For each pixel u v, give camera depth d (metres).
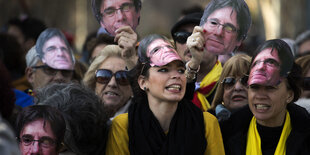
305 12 23.33
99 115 4.92
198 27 5.10
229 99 6.10
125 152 4.92
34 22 10.19
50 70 6.99
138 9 5.47
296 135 5.06
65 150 4.87
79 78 7.64
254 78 4.98
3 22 27.11
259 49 5.10
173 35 6.83
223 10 5.17
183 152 4.75
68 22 35.81
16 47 8.40
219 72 6.67
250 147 5.15
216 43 5.17
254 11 20.58
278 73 4.96
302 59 6.89
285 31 22.19
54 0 34.03
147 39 5.04
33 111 4.52
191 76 5.18
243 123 5.33
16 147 3.10
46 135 4.43
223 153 4.99
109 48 6.88
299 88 5.14
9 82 3.90
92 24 37.56
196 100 6.46
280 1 22.42
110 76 6.65
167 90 4.86
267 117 5.03
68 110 4.79
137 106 5.09
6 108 3.83
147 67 4.94
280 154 5.02
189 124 4.90
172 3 44.16
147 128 4.89
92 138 4.88
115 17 5.40
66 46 7.11
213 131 4.98
